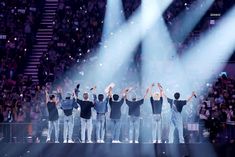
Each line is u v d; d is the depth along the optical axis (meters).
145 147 33.91
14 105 38.66
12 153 35.16
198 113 36.97
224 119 36.62
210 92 41.41
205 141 35.31
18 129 35.75
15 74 46.94
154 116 33.81
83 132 34.12
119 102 33.94
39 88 41.22
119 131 34.09
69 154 34.22
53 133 35.78
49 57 48.09
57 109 34.25
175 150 33.91
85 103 33.91
